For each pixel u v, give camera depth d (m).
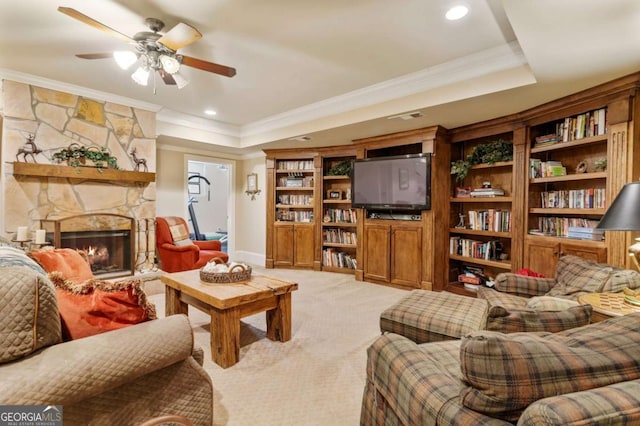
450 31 2.45
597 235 2.84
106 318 1.32
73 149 3.68
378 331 2.92
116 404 1.23
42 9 2.21
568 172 3.32
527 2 1.65
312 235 5.62
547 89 2.76
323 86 3.60
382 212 4.83
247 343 2.66
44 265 2.26
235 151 5.99
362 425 1.51
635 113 2.56
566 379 0.82
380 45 2.67
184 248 4.36
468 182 4.34
